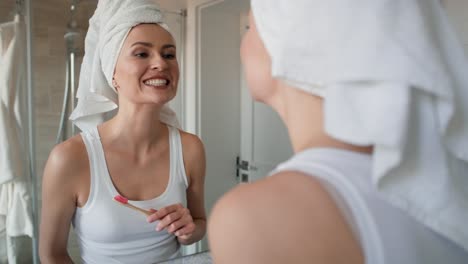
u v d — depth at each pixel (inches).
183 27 48.6
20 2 39.4
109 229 28.8
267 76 11.5
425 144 9.2
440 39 10.1
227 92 48.9
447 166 9.5
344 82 8.3
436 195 9.2
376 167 8.6
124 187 30.5
